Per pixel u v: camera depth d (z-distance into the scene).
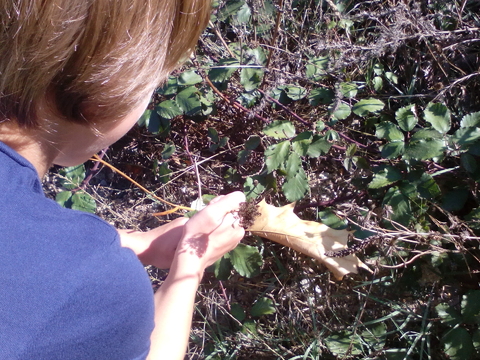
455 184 0.73
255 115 0.78
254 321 0.75
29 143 0.40
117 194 0.90
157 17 0.35
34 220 0.34
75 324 0.34
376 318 0.73
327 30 0.81
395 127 0.72
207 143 0.88
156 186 0.89
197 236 0.60
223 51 0.85
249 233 0.74
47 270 0.33
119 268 0.37
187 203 0.85
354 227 0.72
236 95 0.82
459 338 0.64
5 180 0.35
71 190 0.81
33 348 0.32
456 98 0.80
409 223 0.68
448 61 0.81
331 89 0.79
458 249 0.64
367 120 0.82
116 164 0.91
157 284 0.81
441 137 0.69
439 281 0.70
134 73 0.37
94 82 0.35
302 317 0.75
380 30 0.80
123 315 0.36
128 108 0.40
